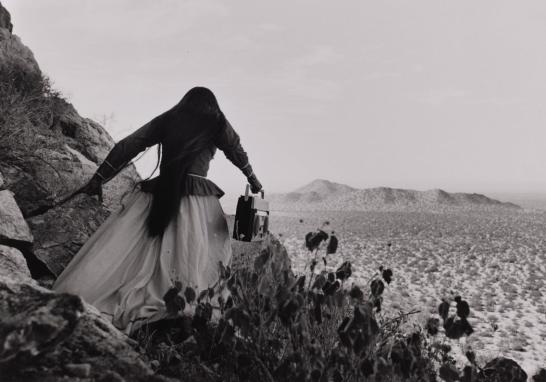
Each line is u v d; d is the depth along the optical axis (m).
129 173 4.60
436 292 17.22
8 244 3.38
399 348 2.45
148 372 2.21
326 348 2.54
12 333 1.86
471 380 2.46
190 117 3.22
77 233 3.88
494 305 15.31
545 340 11.04
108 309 2.73
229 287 2.56
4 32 5.53
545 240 43.25
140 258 2.99
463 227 58.62
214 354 2.68
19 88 5.12
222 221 3.24
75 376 2.05
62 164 4.24
